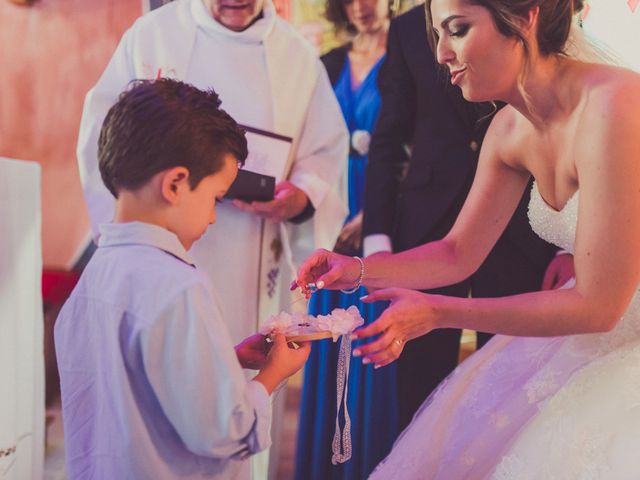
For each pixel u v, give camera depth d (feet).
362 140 8.40
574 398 4.66
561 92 4.78
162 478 3.94
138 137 3.98
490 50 4.63
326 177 7.85
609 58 5.06
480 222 5.78
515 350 5.52
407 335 4.59
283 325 4.47
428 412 5.48
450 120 7.57
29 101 9.36
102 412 4.02
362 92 8.34
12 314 5.32
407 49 7.77
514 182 5.69
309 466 7.74
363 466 7.69
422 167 7.72
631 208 4.41
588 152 4.53
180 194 4.05
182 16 7.38
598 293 4.55
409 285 5.67
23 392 5.59
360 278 5.48
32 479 5.80
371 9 8.21
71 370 4.17
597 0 7.23
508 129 5.45
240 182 7.01
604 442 4.33
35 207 5.59
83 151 7.29
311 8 8.41
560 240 5.34
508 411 5.14
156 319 3.74
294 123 7.75
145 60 7.29
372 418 7.65
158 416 3.96
